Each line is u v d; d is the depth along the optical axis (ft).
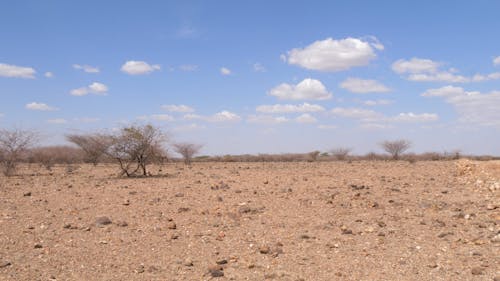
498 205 39.24
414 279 21.40
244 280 21.49
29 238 29.04
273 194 49.60
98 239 29.09
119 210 40.11
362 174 77.36
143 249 26.86
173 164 129.80
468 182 57.77
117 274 22.22
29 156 117.08
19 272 22.24
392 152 158.92
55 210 40.16
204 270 22.94
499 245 26.84
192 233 31.01
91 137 81.97
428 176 70.44
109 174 85.61
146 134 77.51
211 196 48.60
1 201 45.96
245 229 32.19
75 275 21.99
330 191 51.39
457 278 21.47
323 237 29.73
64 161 137.18
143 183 64.23
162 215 37.65
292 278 21.66
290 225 33.42
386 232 30.73
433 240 28.58
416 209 39.42
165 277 21.85
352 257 25.07
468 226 32.37
